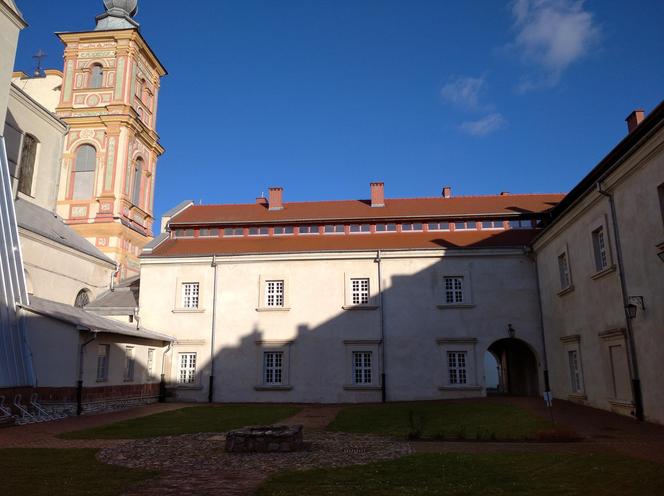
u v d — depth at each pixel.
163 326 32.22
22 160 35.25
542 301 29.47
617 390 20.22
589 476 9.85
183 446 14.51
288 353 30.91
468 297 30.58
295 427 15.02
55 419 21.70
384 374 30.02
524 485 9.31
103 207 44.56
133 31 48.03
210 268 32.72
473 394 29.38
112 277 38.69
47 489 9.37
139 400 28.95
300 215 36.25
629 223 18.97
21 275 25.00
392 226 34.62
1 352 21.88
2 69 28.03
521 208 34.62
